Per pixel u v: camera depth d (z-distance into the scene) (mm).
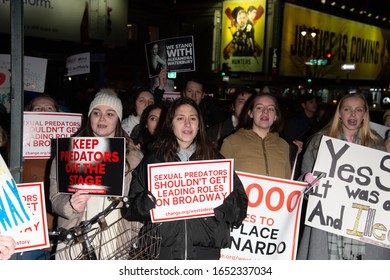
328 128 3818
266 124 3773
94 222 2660
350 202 3508
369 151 3523
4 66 6363
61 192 2846
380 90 41219
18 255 2727
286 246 3430
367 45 45250
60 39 16766
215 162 2994
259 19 29812
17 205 2219
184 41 7254
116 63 20672
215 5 31469
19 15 2244
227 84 28281
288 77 31688
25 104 8062
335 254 3529
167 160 3021
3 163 2199
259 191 3457
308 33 34000
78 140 2826
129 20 25062
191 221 2926
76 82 15562
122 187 2777
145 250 2678
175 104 3102
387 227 3479
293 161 4574
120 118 3338
